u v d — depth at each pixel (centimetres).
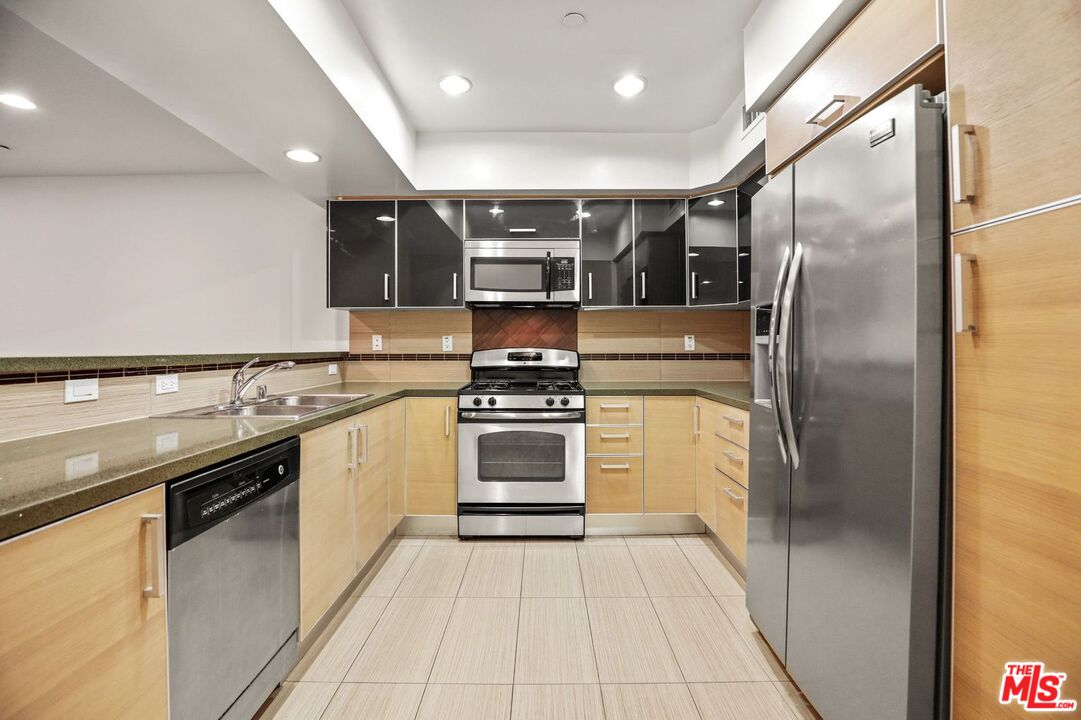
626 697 150
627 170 287
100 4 121
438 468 283
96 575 83
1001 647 87
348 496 196
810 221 135
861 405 115
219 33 134
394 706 146
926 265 99
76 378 142
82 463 98
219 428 144
